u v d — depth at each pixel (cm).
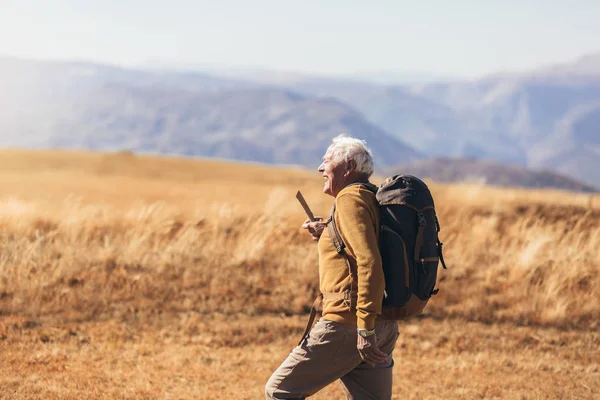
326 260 403
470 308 938
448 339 838
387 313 390
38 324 788
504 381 689
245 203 1702
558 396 643
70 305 851
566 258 1094
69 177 3947
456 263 1091
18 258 947
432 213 387
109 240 1074
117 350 725
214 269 991
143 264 977
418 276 381
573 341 846
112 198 2203
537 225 1393
